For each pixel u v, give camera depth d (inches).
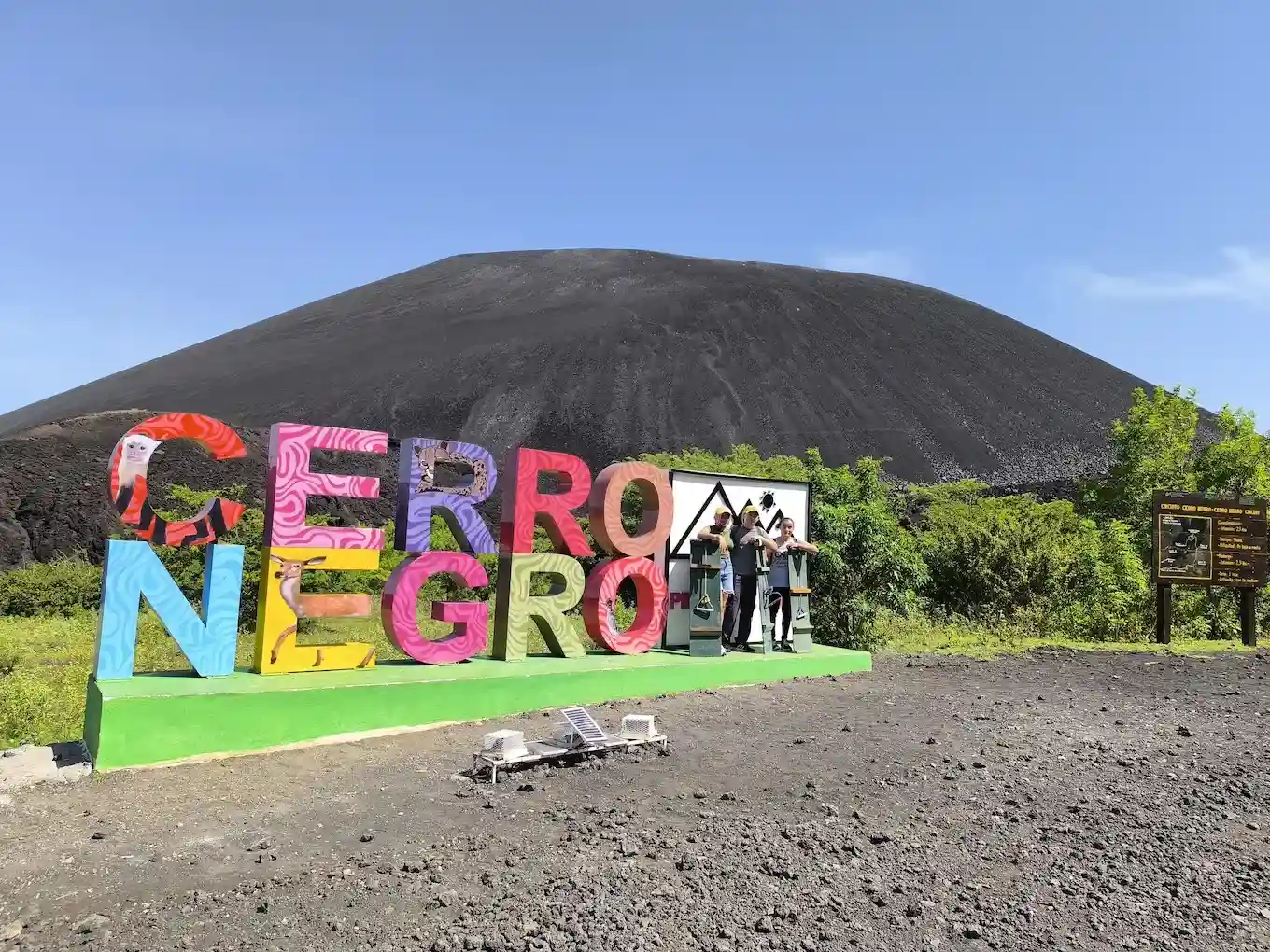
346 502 1115.3
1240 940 154.7
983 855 191.9
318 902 162.9
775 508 470.3
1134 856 192.7
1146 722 326.0
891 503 826.8
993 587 642.2
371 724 293.9
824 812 218.4
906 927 157.0
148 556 281.7
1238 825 213.6
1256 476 731.4
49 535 966.4
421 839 196.9
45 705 325.4
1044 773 255.9
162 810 215.6
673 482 428.5
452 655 342.6
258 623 302.0
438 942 147.0
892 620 613.6
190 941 147.9
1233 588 572.7
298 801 224.7
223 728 264.7
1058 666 463.2
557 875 175.9
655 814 215.8
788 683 399.9
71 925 153.9
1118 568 648.4
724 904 163.8
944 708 346.6
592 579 387.5
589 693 350.0
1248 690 398.0
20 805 218.1
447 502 345.4
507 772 251.8
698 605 404.2
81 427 1211.9
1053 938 154.3
